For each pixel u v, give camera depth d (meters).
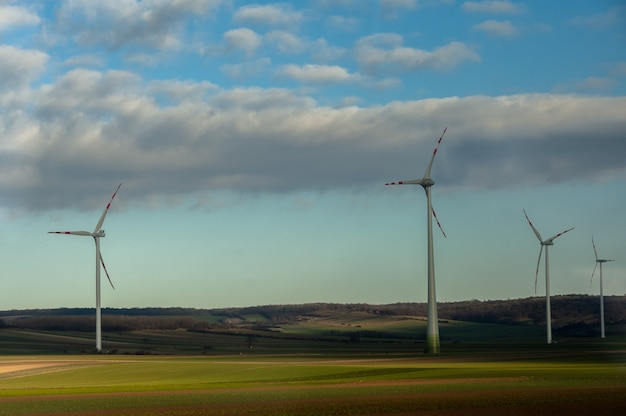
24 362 126.81
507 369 91.06
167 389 76.56
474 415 52.47
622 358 111.94
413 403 59.47
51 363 121.94
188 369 103.69
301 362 117.00
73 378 98.00
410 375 86.69
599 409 53.59
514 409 54.72
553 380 74.38
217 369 103.19
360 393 67.38
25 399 67.38
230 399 64.56
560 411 53.03
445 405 57.84
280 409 57.56
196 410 57.66
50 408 60.25
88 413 56.75
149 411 57.38
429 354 136.12
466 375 83.88
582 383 70.62
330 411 56.03
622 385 68.06
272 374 94.81
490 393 64.25
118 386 83.62
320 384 78.88
